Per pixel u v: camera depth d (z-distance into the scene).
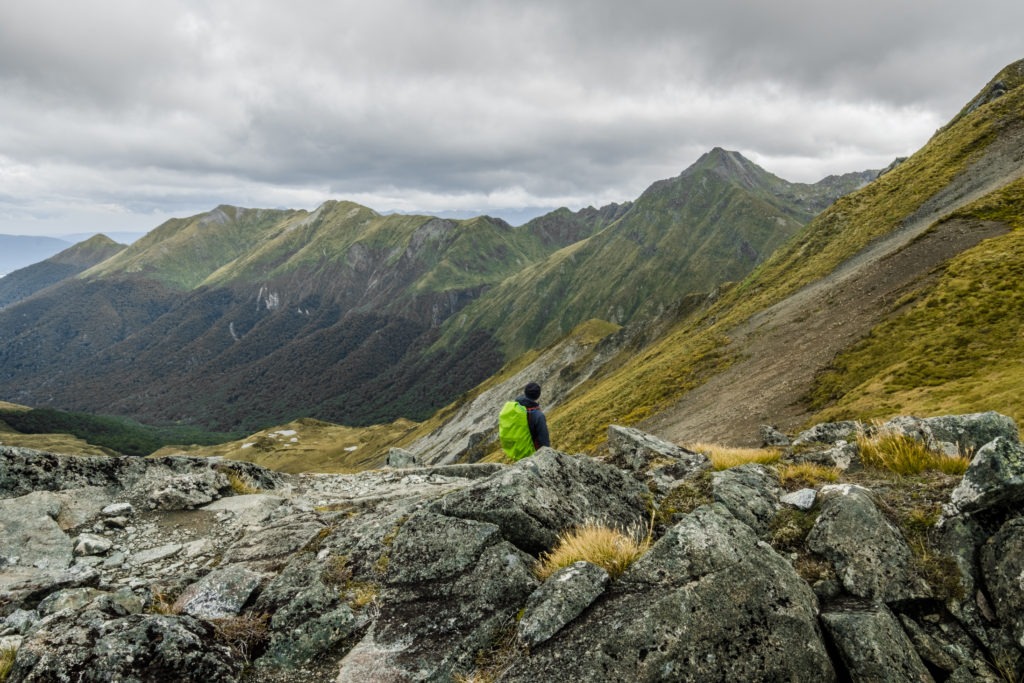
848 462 8.30
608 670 4.69
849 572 5.61
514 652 5.32
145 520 10.80
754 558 5.40
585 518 7.59
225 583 7.66
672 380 73.38
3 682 5.41
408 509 9.04
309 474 15.77
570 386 161.38
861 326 52.19
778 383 51.50
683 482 8.94
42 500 10.38
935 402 29.33
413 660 5.78
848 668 4.79
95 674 5.03
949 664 4.86
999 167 79.50
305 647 6.25
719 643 4.81
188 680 5.27
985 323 37.94
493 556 6.72
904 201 90.81
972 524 5.59
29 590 7.97
